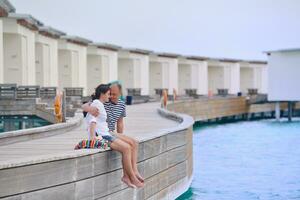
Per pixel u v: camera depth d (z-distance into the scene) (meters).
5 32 31.69
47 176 10.35
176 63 62.84
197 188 19.30
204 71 67.88
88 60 48.75
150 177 14.20
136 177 11.75
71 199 10.88
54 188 10.51
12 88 26.80
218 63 70.94
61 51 42.69
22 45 32.66
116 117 12.54
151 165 14.24
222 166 24.50
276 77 50.47
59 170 10.58
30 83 34.44
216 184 20.08
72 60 43.06
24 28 33.06
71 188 10.87
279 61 50.19
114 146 11.65
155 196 14.61
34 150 13.46
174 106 40.47
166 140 15.45
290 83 49.91
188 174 18.05
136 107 37.81
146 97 48.53
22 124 26.80
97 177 11.52
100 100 11.78
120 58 54.62
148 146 13.97
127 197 12.75
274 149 31.30
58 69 42.78
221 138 37.81
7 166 9.68
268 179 21.20
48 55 38.66
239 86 74.88
